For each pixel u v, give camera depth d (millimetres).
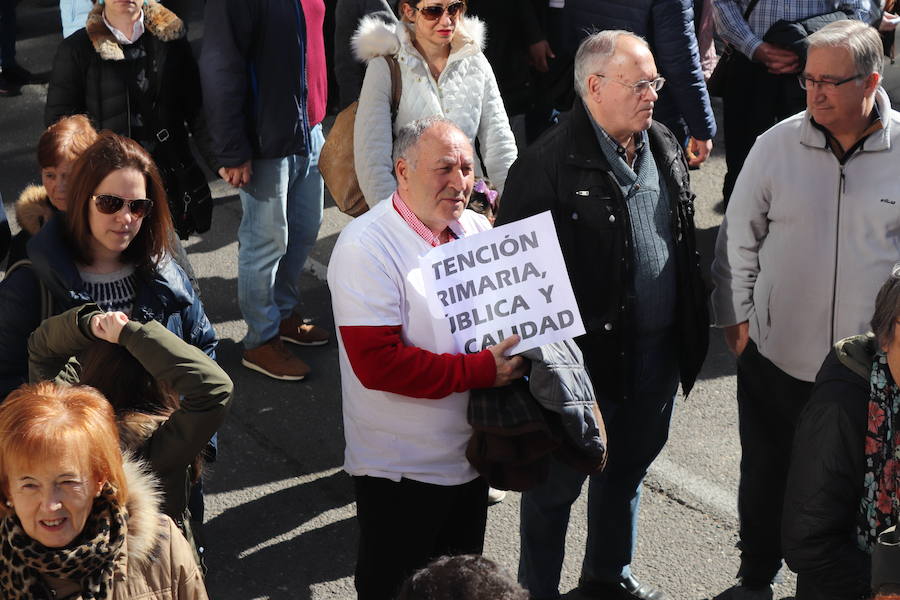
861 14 5594
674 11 5121
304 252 5176
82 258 3020
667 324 3350
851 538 2469
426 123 2889
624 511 3637
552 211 3189
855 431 2402
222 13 4359
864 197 3309
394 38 4039
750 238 3508
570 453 3020
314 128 4961
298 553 3979
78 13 5285
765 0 5566
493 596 1678
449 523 3197
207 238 6426
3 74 8438
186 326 3219
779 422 3615
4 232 3650
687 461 4555
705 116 5312
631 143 3225
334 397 4949
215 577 3840
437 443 2945
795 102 5711
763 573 3766
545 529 3502
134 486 2182
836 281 3402
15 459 2012
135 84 4434
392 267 2863
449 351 2863
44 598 2094
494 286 2844
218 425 2576
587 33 5555
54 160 3258
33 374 2770
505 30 5930
